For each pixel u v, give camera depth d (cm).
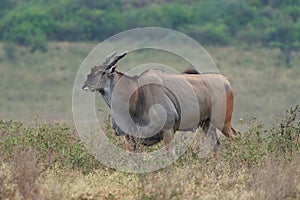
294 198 3422
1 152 4016
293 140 4116
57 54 17700
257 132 4209
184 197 3306
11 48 17900
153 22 18638
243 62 17138
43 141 4138
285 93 14512
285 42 18562
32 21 18812
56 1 19838
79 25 18812
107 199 3412
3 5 19925
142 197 3275
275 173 3441
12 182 3475
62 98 14738
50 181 3525
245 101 13100
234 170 3862
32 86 15675
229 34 18788
